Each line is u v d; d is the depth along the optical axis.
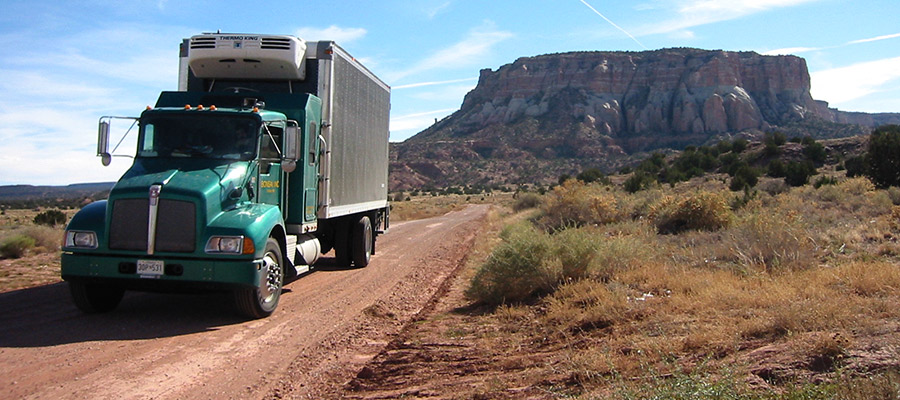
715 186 48.38
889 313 6.04
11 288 11.52
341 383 6.24
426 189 158.50
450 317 9.54
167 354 7.07
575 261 10.31
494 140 187.62
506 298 10.30
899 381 4.11
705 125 184.25
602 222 24.64
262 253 8.80
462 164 177.88
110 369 6.40
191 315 9.31
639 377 5.15
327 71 12.05
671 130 187.25
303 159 11.04
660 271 10.19
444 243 23.08
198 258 8.44
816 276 8.82
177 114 9.74
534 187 132.62
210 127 9.72
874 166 35.62
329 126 12.12
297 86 12.07
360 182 14.98
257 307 8.97
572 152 177.75
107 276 8.43
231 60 11.36
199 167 9.20
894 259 10.98
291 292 11.70
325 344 7.77
